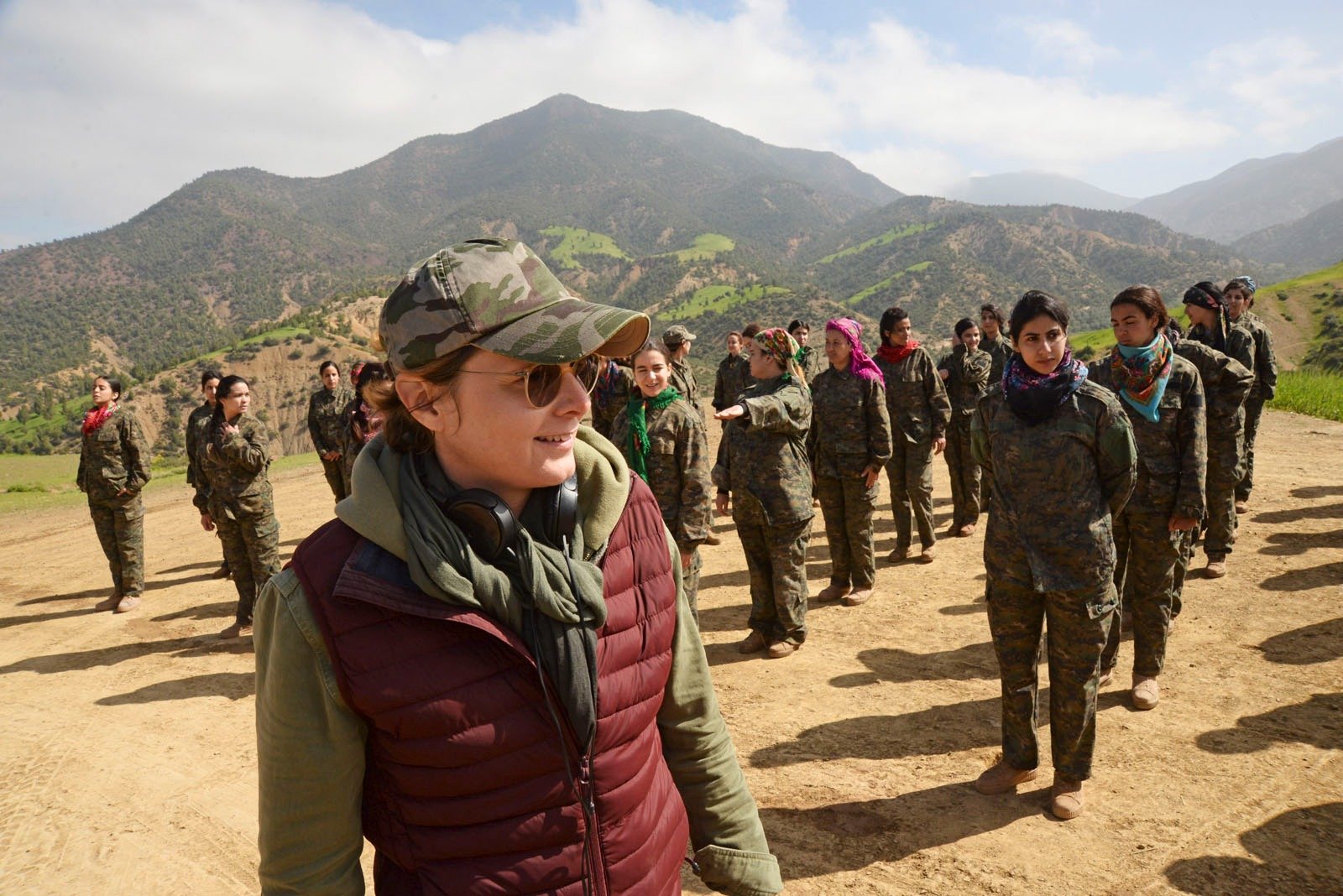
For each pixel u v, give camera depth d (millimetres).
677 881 1181
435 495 986
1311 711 3871
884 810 3348
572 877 1000
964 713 4145
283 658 936
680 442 4523
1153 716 3969
